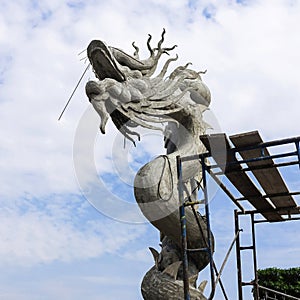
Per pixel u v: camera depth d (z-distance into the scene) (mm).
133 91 8430
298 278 15688
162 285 8500
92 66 8758
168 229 8578
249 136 7543
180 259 8906
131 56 9055
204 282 8906
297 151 7590
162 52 9469
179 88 9602
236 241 11375
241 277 11188
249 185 9359
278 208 11094
